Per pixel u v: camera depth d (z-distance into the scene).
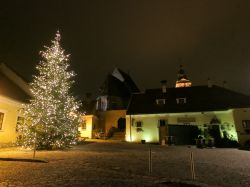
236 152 14.95
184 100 30.00
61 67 16.56
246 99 27.67
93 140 28.94
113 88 42.59
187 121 27.14
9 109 17.28
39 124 14.96
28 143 14.81
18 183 5.64
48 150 14.42
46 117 15.04
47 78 16.25
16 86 20.94
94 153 12.70
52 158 10.06
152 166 8.53
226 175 7.07
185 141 24.09
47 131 14.94
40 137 14.80
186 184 5.77
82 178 6.22
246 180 6.39
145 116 28.64
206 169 8.11
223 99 28.70
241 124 23.42
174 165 8.92
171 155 12.56
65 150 14.54
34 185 5.46
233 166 8.82
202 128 25.19
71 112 16.72
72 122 16.61
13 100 17.53
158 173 7.21
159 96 32.25
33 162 8.90
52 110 15.22
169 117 27.84
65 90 16.42
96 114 37.41
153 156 11.90
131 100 32.50
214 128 24.45
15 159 9.31
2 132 16.27
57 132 15.22
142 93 33.78
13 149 14.49
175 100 30.64
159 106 29.97
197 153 13.99
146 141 27.62
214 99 29.16
